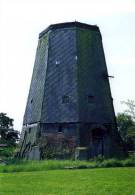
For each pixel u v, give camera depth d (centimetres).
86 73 4050
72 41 4116
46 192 1572
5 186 1753
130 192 1563
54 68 4081
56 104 3962
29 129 4266
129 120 6556
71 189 1650
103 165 2872
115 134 4056
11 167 2645
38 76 4309
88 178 2036
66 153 3703
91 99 3988
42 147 3803
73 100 3909
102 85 4112
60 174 2255
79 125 3834
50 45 4203
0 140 7056
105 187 1698
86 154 3572
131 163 2962
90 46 4191
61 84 4000
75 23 4184
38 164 2831
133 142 4838
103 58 4262
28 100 4484
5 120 7519
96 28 4309
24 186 1750
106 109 4056
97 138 3981
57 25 4244
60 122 3894
